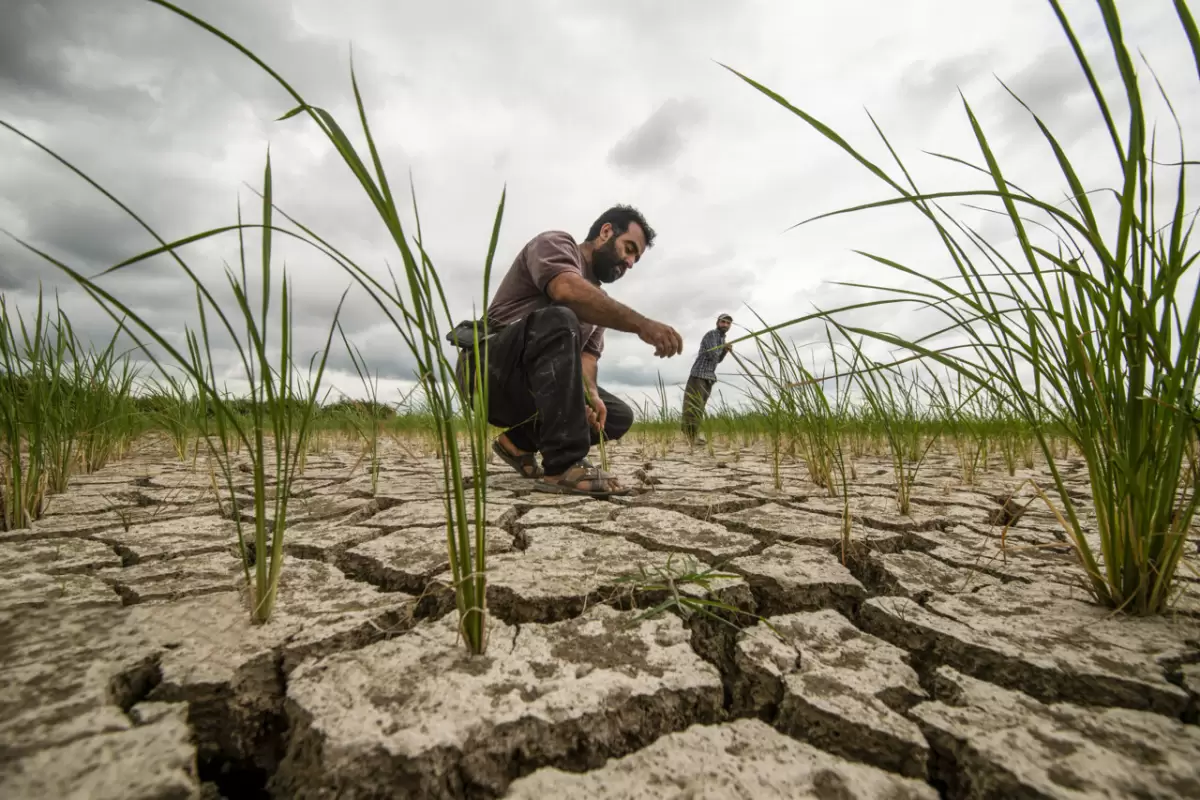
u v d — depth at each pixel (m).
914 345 1.01
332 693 0.76
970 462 3.05
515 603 1.11
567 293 2.47
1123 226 0.81
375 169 0.71
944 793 0.67
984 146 0.84
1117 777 0.62
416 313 0.78
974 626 0.98
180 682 0.76
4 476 1.58
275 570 0.96
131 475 2.65
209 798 0.65
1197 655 0.87
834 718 0.73
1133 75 0.71
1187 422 0.91
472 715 0.71
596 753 0.70
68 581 1.14
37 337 1.66
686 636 0.95
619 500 2.15
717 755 0.67
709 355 5.81
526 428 2.72
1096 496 1.03
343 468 3.23
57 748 0.62
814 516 1.86
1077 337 0.93
